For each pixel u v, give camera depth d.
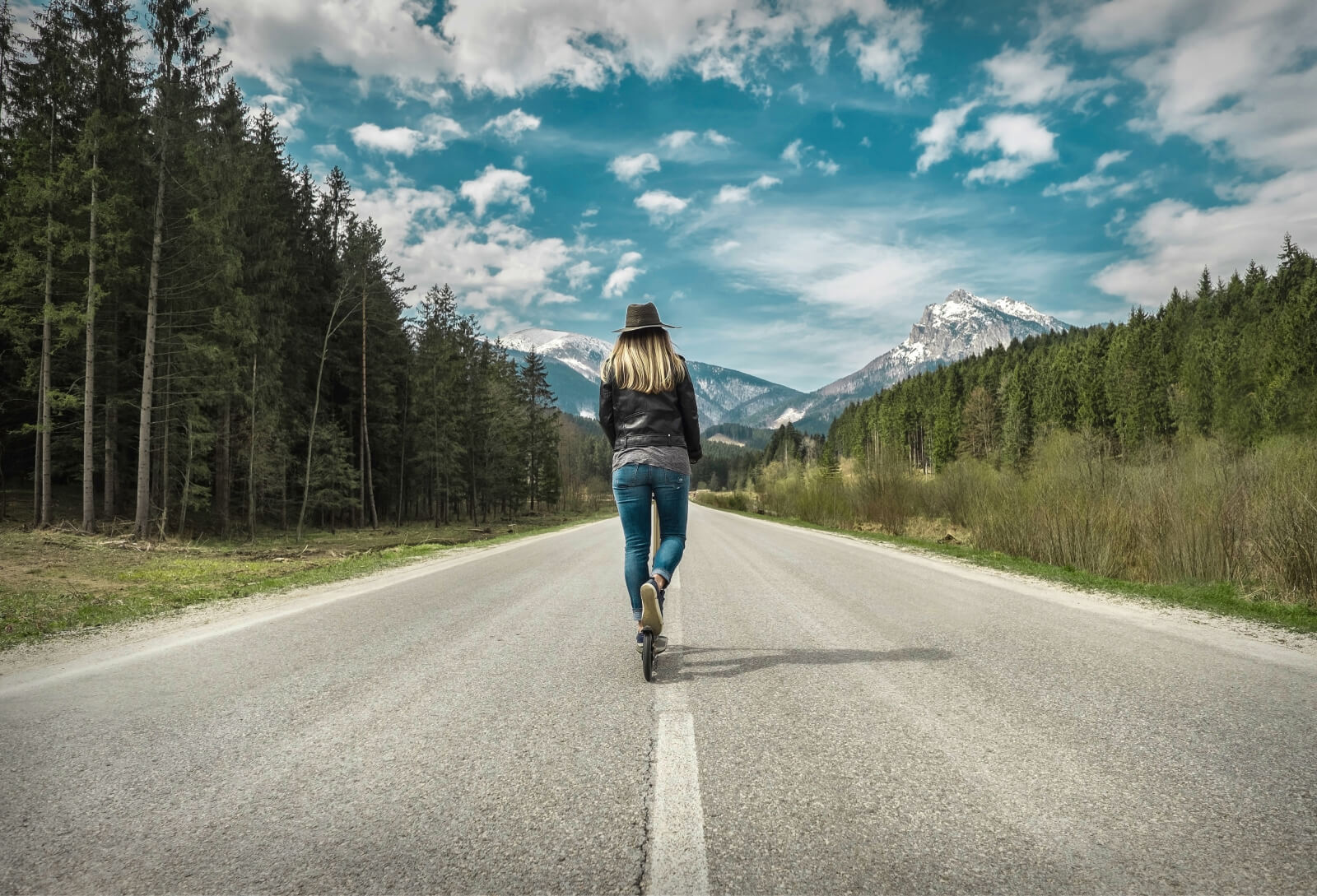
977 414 82.88
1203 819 1.91
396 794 2.13
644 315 3.79
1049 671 3.72
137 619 5.77
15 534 16.38
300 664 3.95
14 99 20.06
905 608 6.05
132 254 21.30
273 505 35.56
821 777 2.25
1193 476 10.80
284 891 1.58
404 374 42.38
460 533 32.81
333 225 38.81
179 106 20.95
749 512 55.06
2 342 24.45
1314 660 4.01
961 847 1.77
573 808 2.03
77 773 2.31
